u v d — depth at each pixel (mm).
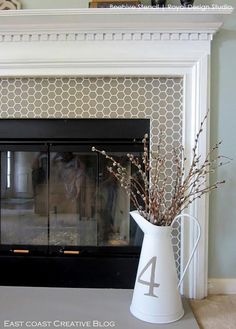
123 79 1604
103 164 1722
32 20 1485
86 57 1553
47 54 1565
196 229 1563
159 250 1299
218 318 1361
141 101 1603
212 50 1567
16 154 1741
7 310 1359
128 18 1460
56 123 1641
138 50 1550
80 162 1735
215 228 1604
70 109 1621
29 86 1625
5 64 1575
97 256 1675
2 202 1795
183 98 1568
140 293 1316
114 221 1753
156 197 1354
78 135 1637
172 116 1594
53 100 1623
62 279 1659
